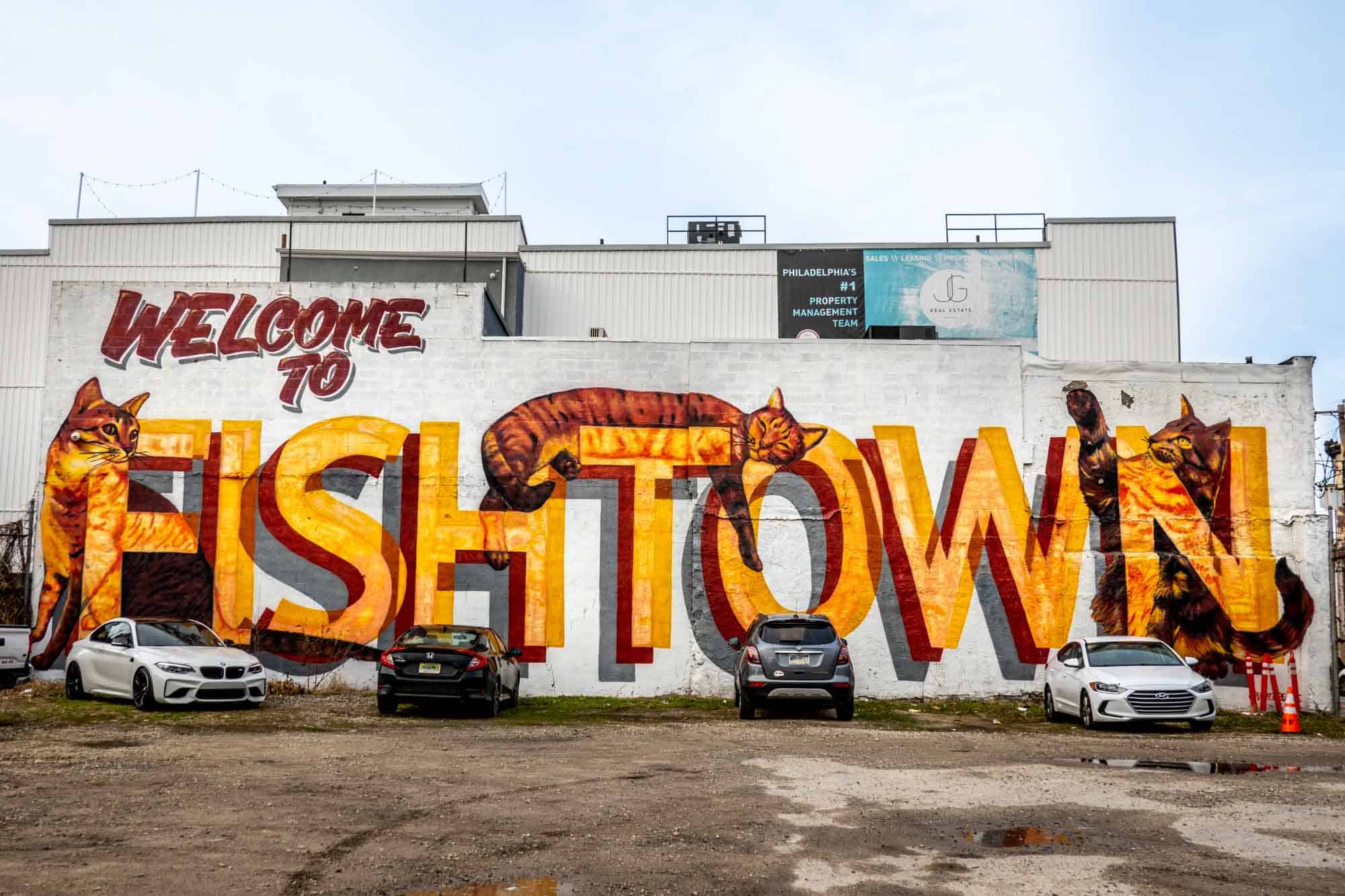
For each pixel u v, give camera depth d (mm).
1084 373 23828
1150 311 31969
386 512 23625
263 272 32781
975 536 23391
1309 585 23203
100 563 23500
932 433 23734
